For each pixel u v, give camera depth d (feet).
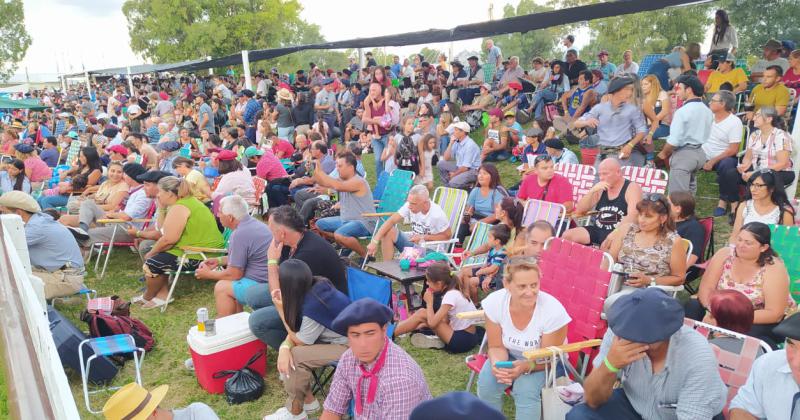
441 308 16.26
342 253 24.72
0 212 18.95
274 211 15.40
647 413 9.28
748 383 8.86
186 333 18.97
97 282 24.06
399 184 26.03
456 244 23.59
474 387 14.78
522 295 10.99
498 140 34.99
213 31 149.59
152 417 9.53
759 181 16.98
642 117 23.70
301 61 245.24
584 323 13.05
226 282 17.61
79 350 14.66
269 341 15.07
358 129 48.65
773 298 13.14
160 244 20.74
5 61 205.87
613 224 19.16
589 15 31.53
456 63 52.65
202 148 44.09
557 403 10.59
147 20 156.15
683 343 8.84
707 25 125.08
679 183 22.18
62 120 76.74
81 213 26.03
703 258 17.38
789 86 30.83
